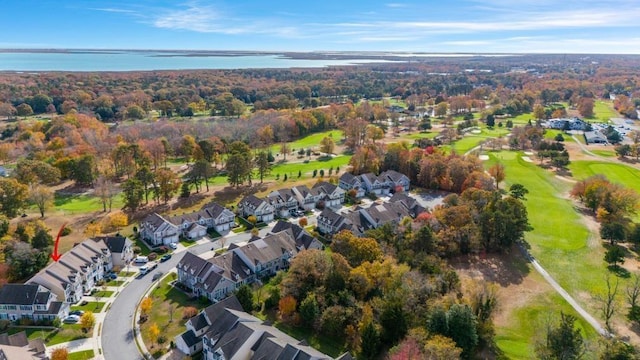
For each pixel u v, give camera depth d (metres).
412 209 153.75
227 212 144.50
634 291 102.44
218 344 80.69
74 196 171.88
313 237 125.00
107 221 142.62
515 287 113.62
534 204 168.50
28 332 91.00
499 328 96.50
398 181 184.75
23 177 165.62
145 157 195.25
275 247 118.69
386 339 86.75
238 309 92.81
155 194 162.62
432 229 124.62
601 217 151.75
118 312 98.56
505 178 194.75
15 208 142.88
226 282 104.75
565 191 183.00
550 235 143.88
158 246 130.62
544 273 121.44
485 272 119.75
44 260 113.88
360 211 143.62
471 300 94.62
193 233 136.88
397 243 117.69
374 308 91.50
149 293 106.69
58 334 90.25
